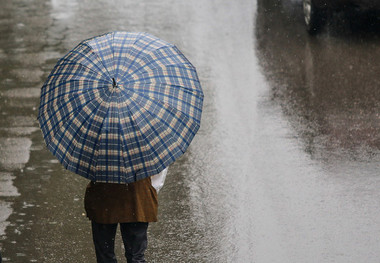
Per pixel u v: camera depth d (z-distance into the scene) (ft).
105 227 34.71
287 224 47.62
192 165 59.00
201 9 123.44
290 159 59.57
